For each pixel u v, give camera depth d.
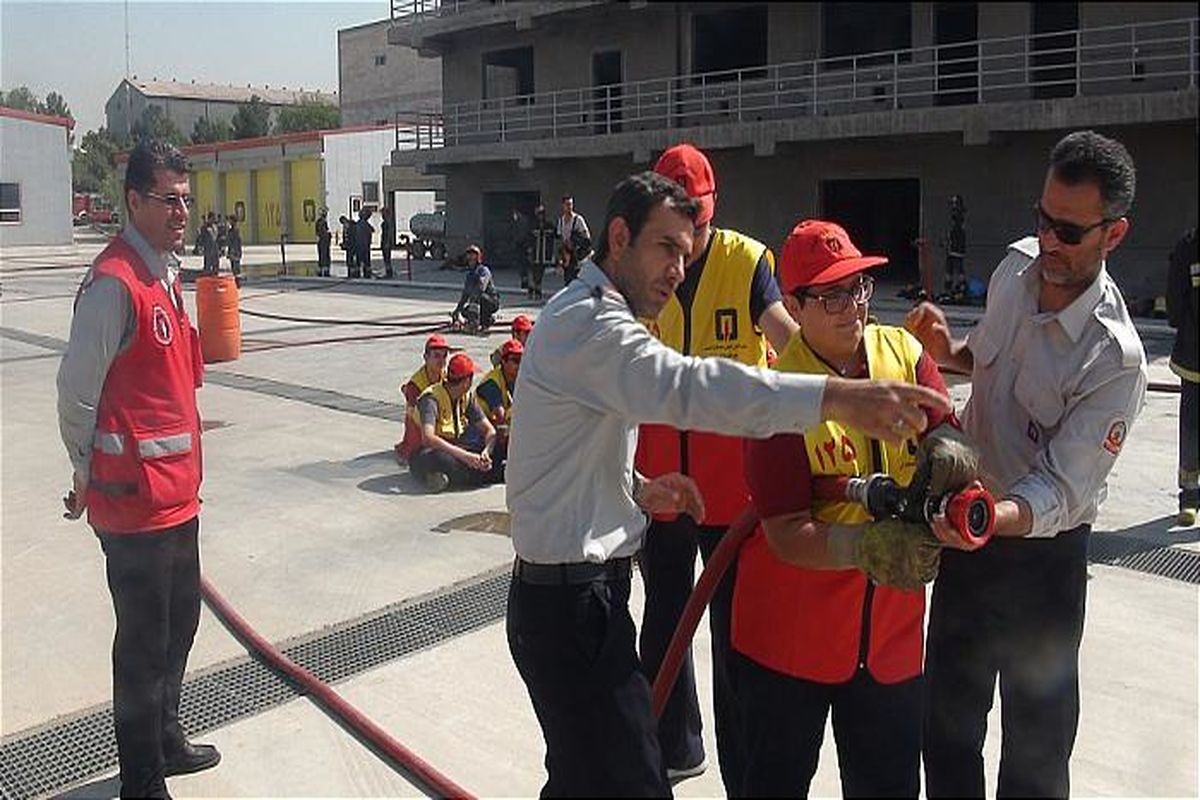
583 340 2.04
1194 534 5.42
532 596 2.24
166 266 3.07
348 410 9.41
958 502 1.78
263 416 9.18
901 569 1.87
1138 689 3.70
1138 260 14.87
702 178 3.02
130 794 3.03
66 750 3.50
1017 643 2.41
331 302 20.28
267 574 5.15
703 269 3.10
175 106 79.06
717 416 1.89
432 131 28.22
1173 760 3.23
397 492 6.62
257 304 19.94
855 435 2.15
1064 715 2.43
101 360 2.90
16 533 5.89
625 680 2.22
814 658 2.23
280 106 81.12
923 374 2.26
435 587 4.95
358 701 3.81
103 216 58.47
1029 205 15.77
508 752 3.44
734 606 2.40
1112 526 5.57
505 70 23.98
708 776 3.29
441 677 3.99
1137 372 2.26
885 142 15.65
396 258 34.81
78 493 3.00
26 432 8.62
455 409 6.79
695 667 4.00
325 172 42.66
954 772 2.52
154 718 3.04
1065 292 2.27
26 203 41.22
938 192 16.33
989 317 2.46
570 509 2.20
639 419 2.03
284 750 3.48
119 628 3.05
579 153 17.95
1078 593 2.40
